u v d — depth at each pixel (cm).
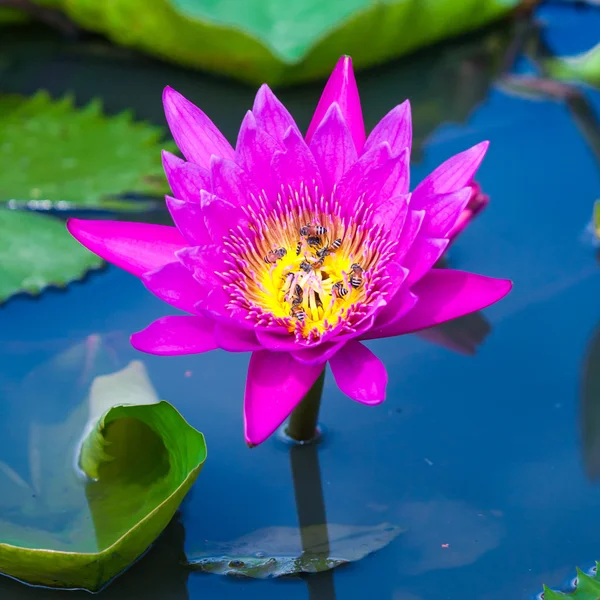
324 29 122
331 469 102
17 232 110
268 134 98
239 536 99
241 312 97
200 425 103
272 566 98
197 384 105
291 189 99
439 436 103
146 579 98
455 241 111
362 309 97
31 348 105
